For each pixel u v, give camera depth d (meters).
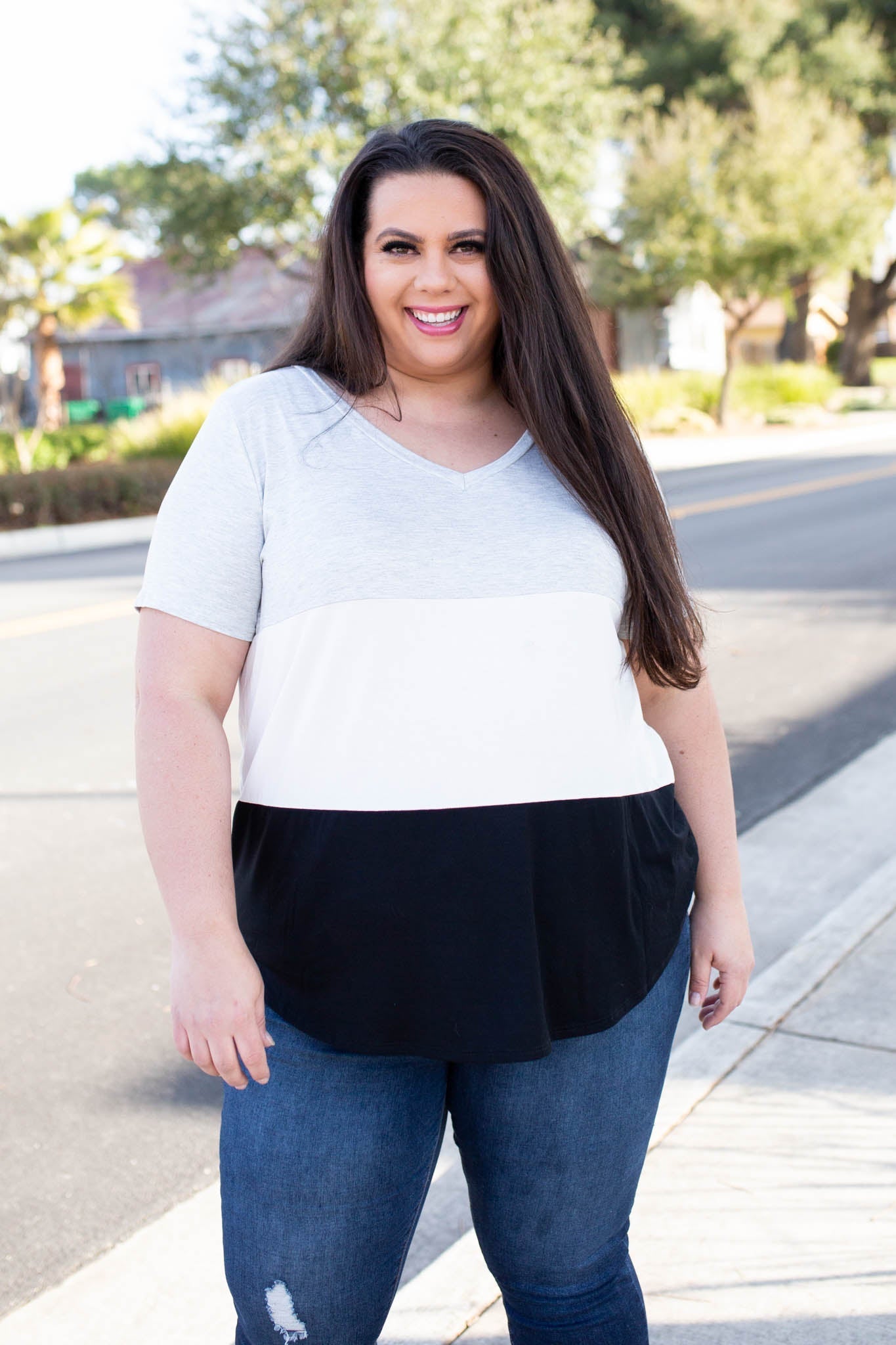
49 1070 3.09
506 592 1.34
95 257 27.25
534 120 19.88
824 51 34.25
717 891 1.61
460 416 1.47
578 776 1.36
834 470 19.27
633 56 33.97
